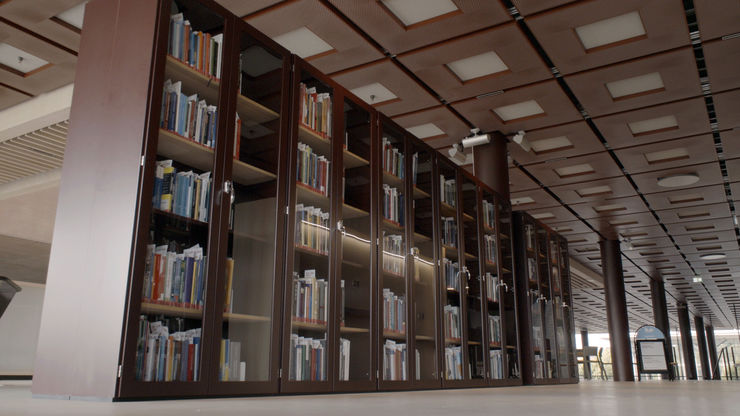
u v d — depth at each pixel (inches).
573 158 268.8
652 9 157.5
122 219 83.4
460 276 179.9
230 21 107.1
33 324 468.1
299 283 114.3
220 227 97.7
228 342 95.7
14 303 459.8
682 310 738.2
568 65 186.2
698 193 318.3
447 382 161.5
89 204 88.3
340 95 137.8
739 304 762.8
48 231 402.0
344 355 123.7
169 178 89.7
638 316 888.9
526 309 231.9
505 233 223.0
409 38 171.2
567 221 381.1
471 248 191.6
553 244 277.0
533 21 162.7
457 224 183.9
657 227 391.2
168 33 93.1
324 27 165.5
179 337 86.7
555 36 169.6
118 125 89.4
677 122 230.2
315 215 122.6
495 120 227.3
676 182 291.0
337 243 127.6
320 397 99.9
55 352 83.7
